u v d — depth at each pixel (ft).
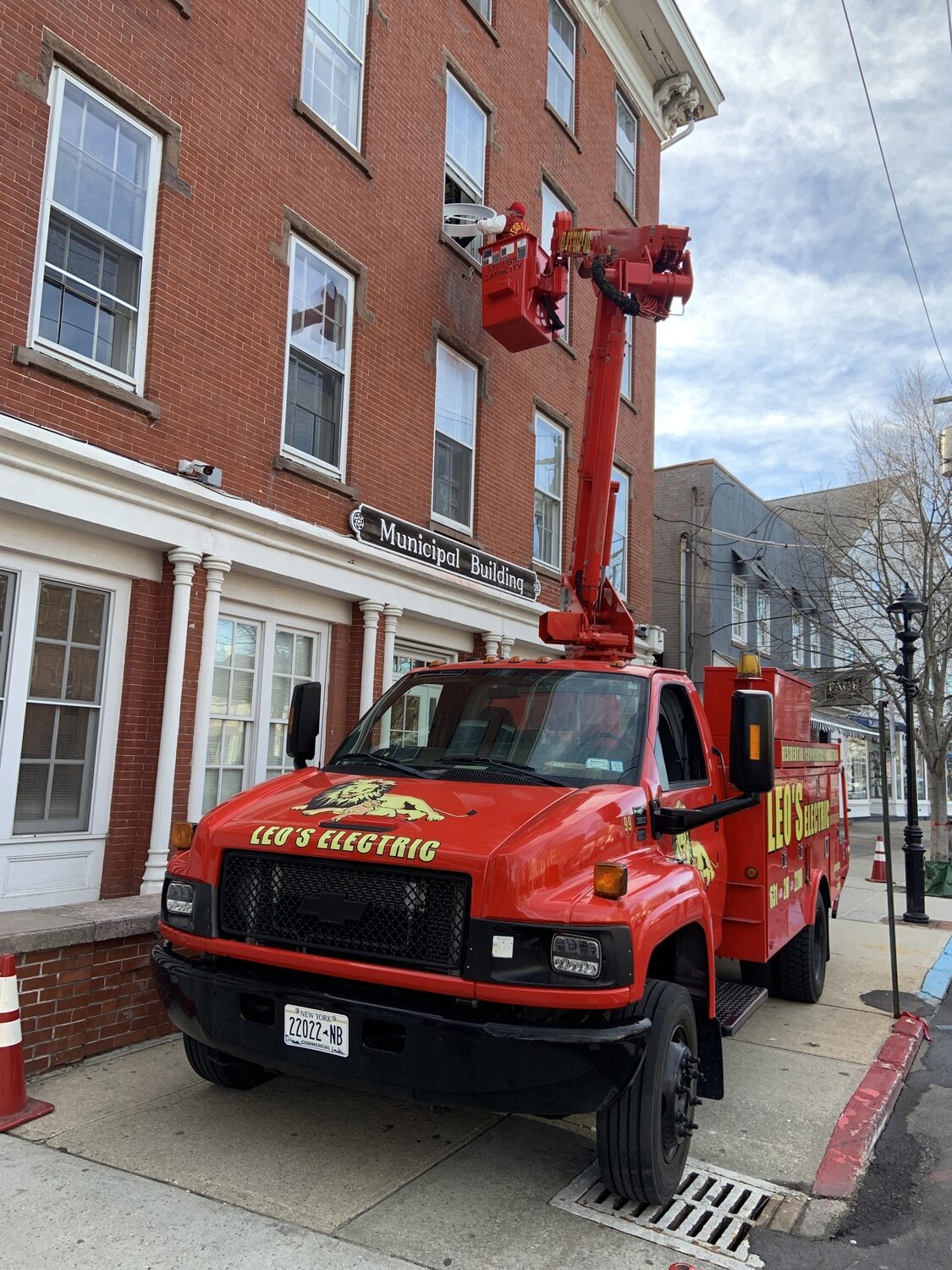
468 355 36.65
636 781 14.34
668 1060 12.69
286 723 28.02
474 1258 11.09
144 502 21.49
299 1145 13.92
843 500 77.41
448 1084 11.02
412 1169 13.28
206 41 24.82
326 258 29.35
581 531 24.39
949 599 53.83
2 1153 13.38
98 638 21.93
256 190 26.25
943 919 38.81
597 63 48.80
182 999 12.93
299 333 28.25
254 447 25.64
